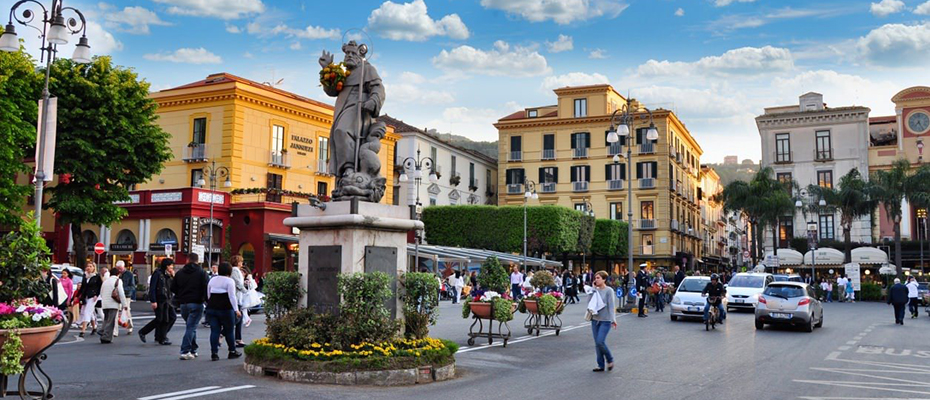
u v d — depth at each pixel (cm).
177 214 3706
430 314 1125
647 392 1004
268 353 1027
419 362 1033
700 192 8519
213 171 3888
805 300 2148
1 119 2561
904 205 6084
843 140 6303
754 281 3092
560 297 1906
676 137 7250
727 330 2152
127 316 1714
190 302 1233
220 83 4238
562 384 1061
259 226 3819
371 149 1112
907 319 2866
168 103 4409
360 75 1126
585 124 6950
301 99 4712
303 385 958
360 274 1005
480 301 1577
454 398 916
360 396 899
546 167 7075
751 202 5500
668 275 4250
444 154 6531
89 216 3023
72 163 2909
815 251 5331
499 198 7181
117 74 3092
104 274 1700
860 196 5238
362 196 1065
